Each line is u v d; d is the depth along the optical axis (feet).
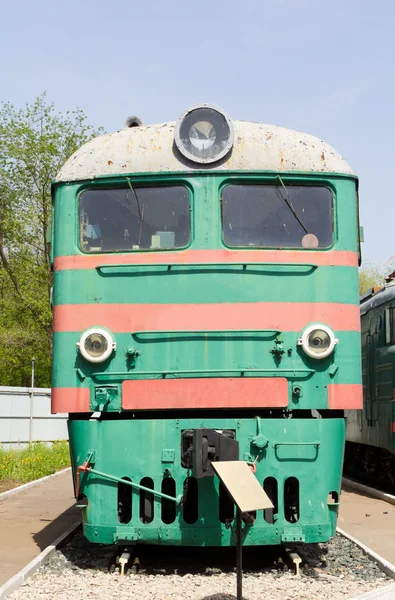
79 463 24.82
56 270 26.53
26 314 109.81
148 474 24.23
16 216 105.29
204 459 22.80
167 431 24.35
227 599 21.18
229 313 25.35
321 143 27.32
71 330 25.75
